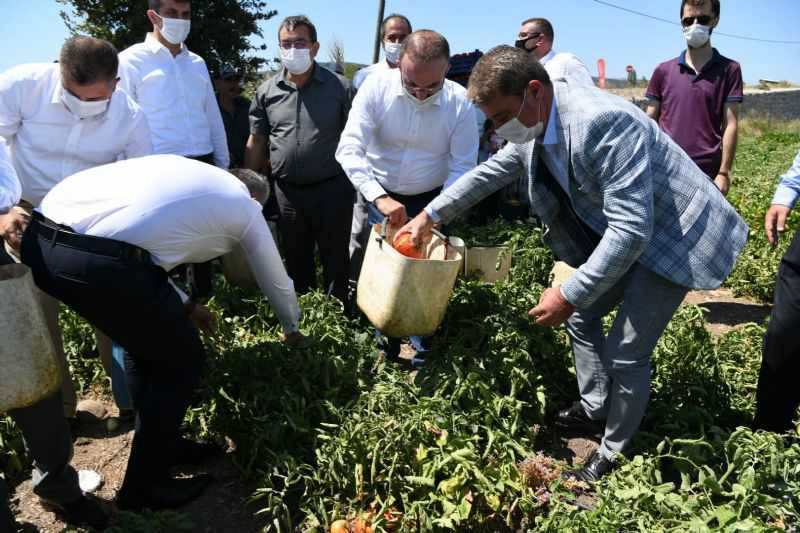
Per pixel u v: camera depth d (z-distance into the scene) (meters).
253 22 11.16
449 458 2.62
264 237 2.83
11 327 2.17
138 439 2.67
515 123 2.59
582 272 2.59
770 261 5.93
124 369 3.06
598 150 2.47
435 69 3.50
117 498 2.79
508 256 4.46
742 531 2.22
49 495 2.58
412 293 3.08
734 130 4.87
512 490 2.74
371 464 2.68
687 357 3.55
